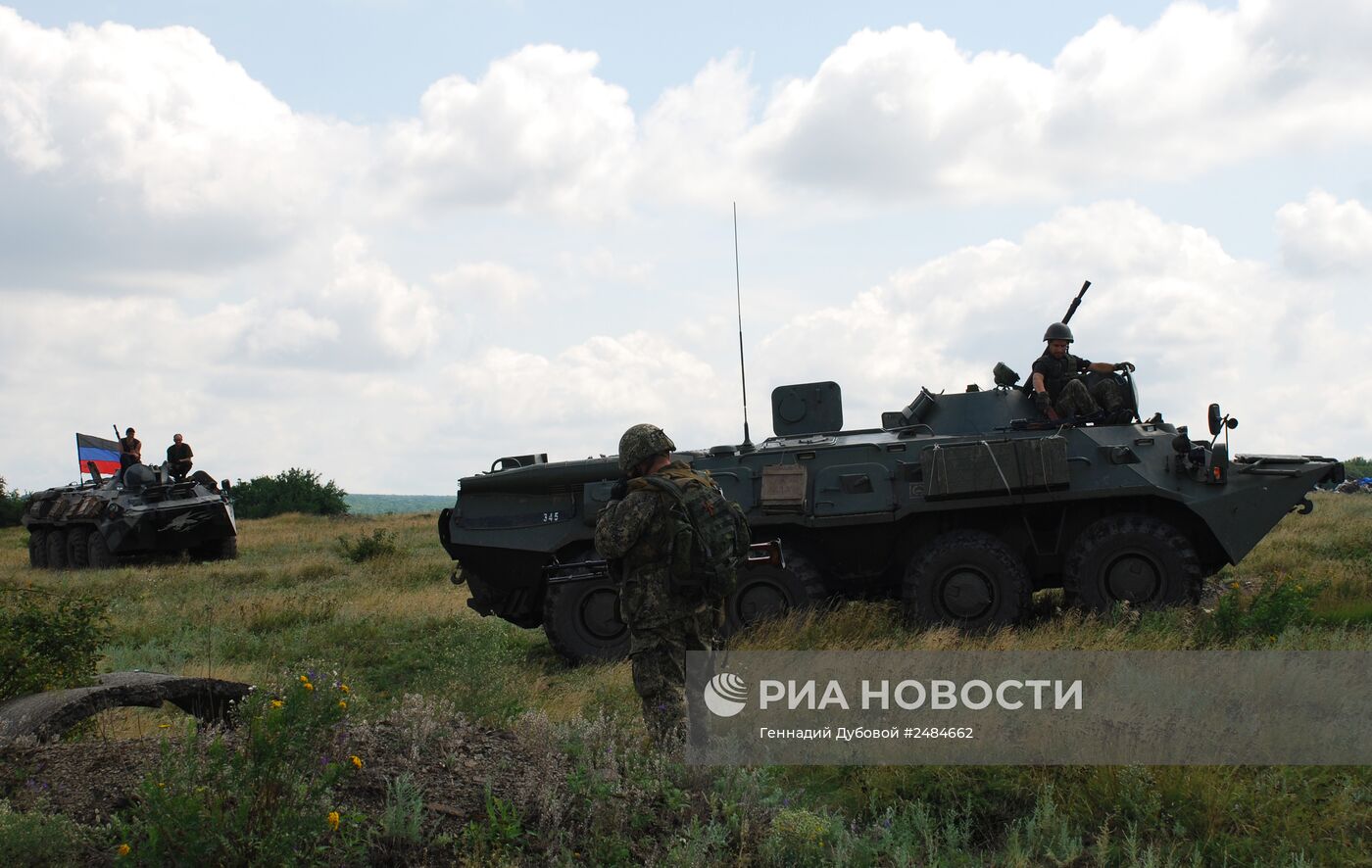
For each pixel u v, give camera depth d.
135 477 23.81
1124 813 4.82
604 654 9.95
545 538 10.16
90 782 4.48
